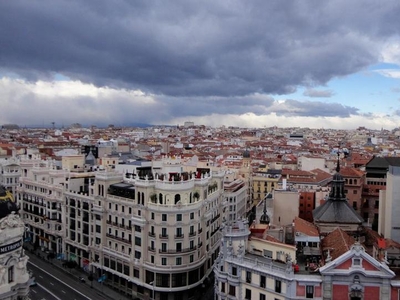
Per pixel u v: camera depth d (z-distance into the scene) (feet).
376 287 280.31
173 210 425.69
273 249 320.09
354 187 552.41
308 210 498.69
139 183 441.68
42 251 582.35
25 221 609.83
